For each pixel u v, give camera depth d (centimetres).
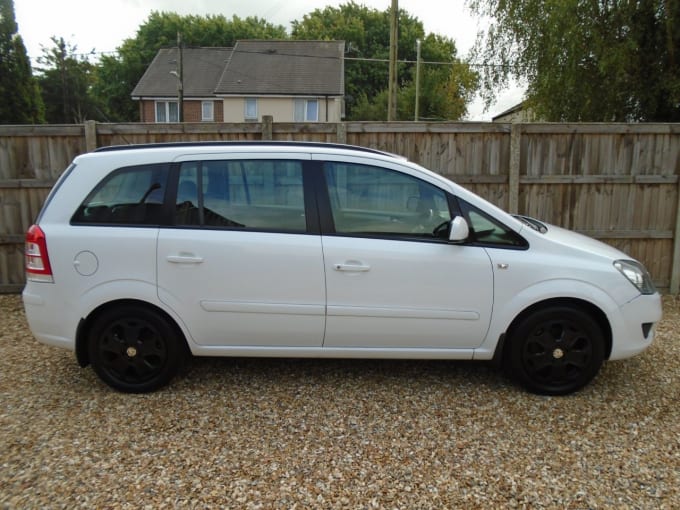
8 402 353
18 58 2128
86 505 246
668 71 771
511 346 359
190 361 423
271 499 251
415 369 409
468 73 1016
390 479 267
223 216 353
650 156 613
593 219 625
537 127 605
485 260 347
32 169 616
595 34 779
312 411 339
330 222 352
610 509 245
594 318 360
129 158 358
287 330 354
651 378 392
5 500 249
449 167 617
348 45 4816
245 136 615
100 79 4622
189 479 266
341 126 610
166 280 348
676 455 290
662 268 635
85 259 347
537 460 285
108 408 344
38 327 356
